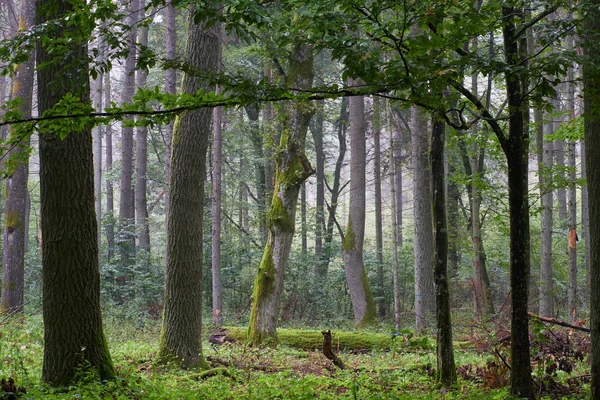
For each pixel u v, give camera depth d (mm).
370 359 12055
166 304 10336
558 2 5586
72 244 7504
